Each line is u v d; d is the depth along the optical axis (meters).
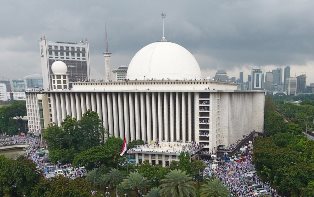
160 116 184.62
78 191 88.81
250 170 130.00
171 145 167.00
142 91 185.00
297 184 100.19
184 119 179.88
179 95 182.00
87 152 129.75
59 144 163.00
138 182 101.75
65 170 134.12
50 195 90.38
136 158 152.62
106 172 118.88
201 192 94.06
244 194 101.06
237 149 181.50
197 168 116.00
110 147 142.00
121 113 196.25
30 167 107.00
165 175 99.25
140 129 194.12
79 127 168.12
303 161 118.62
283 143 166.75
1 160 111.69
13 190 106.19
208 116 174.00
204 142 175.38
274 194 104.06
